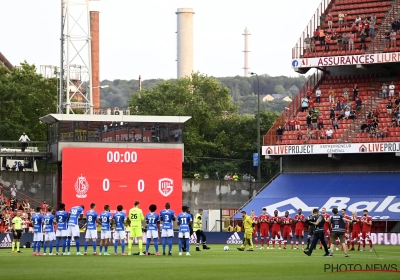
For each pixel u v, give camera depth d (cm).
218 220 8050
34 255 5200
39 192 8762
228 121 14125
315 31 8800
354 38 8594
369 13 8931
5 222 7438
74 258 4750
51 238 5294
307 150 8075
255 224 6412
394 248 6444
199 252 5662
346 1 9188
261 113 13800
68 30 8919
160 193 8125
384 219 7256
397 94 8381
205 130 13838
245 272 3609
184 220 5081
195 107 13725
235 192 9431
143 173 8088
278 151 8206
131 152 8075
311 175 8281
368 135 7988
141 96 14188
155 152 8131
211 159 11256
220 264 4162
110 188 8006
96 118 8019
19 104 12700
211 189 9312
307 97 8731
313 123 8381
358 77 8712
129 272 3594
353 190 7819
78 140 7988
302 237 6356
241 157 13325
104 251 5728
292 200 7875
